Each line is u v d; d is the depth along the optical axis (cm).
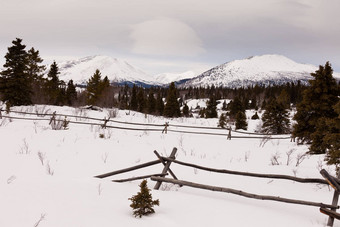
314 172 761
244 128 3738
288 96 8831
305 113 1767
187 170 775
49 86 4288
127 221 336
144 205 360
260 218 385
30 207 343
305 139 1727
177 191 532
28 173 619
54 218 316
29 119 1814
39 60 3828
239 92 13825
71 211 345
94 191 456
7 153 818
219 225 350
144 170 755
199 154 1107
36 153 847
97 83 4228
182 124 2834
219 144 1448
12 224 288
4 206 336
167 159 592
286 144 1636
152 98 6338
